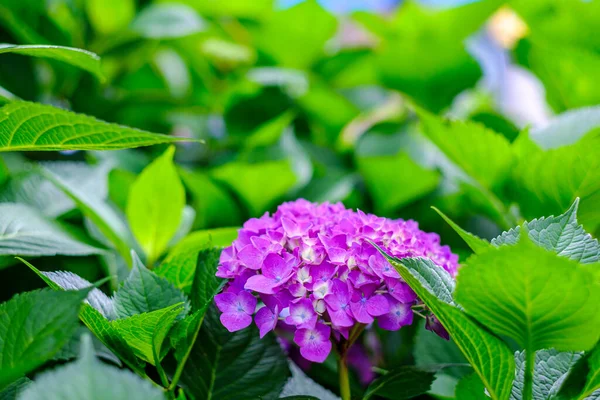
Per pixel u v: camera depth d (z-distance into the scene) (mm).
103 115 1717
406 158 1446
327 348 1096
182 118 1876
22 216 1237
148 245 1321
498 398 1089
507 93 2168
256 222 1161
